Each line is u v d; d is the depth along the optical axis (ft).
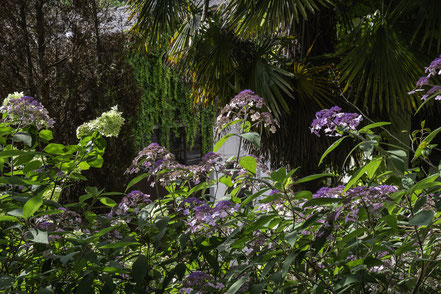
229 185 6.83
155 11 19.19
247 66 18.78
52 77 23.90
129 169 6.79
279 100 17.34
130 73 25.40
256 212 6.35
